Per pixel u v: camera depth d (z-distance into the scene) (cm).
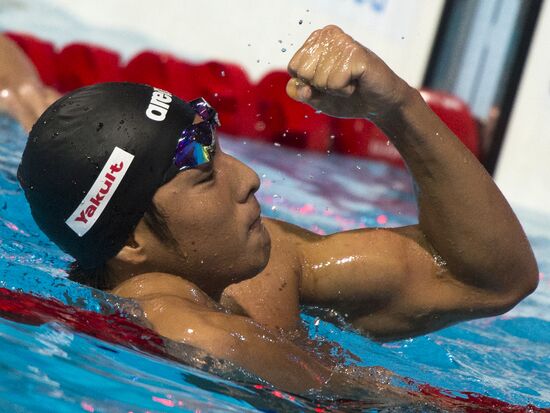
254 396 400
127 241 446
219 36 1678
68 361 396
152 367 407
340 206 1062
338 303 548
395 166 1448
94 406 361
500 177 1527
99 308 452
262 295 515
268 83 1546
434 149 502
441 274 544
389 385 460
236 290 511
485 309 548
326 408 407
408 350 574
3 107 1027
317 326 553
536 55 1550
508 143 1540
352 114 488
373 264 537
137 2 1681
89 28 1661
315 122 1495
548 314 769
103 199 430
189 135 433
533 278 546
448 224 520
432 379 515
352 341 551
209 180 441
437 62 1662
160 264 453
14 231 589
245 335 428
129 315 439
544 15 1558
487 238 517
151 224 441
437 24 1669
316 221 958
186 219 436
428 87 1661
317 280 543
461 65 1639
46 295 463
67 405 358
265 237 468
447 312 550
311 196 1087
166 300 436
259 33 1675
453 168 507
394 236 554
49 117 441
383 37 1677
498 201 522
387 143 1473
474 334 673
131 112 433
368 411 414
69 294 468
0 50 1101
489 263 523
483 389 522
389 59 1689
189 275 457
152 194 431
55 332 423
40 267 509
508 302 547
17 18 1636
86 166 427
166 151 430
